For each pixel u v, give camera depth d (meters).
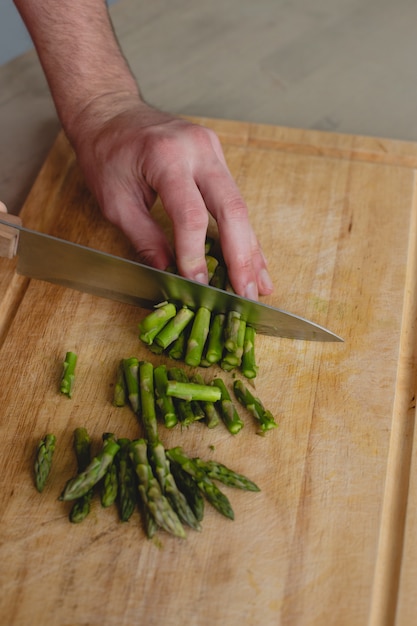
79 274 0.56
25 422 0.51
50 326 0.55
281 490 0.49
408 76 0.77
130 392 0.51
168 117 0.59
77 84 0.62
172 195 0.55
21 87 0.74
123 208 0.58
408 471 0.50
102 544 0.47
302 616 0.45
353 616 0.45
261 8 0.84
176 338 0.54
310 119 0.72
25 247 0.54
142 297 0.56
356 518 0.48
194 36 0.80
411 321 0.57
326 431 0.51
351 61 0.78
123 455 0.49
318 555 0.47
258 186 0.64
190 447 0.50
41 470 0.49
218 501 0.48
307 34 0.81
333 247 0.60
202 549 0.47
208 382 0.53
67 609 0.45
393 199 0.63
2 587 0.45
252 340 0.54
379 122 0.72
